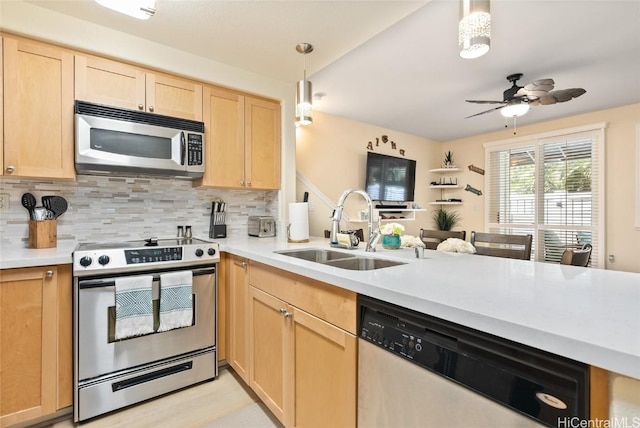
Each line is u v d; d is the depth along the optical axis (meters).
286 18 1.92
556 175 4.56
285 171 2.84
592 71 2.92
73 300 1.68
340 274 1.20
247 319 1.91
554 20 2.12
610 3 1.93
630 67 2.83
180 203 2.62
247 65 2.52
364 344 1.09
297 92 2.23
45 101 1.84
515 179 4.99
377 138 4.82
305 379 1.39
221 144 2.50
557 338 0.62
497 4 1.94
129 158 2.03
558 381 0.64
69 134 1.91
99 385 1.71
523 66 2.80
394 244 1.96
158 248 1.92
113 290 1.74
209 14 1.88
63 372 1.67
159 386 1.90
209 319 2.10
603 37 2.33
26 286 1.57
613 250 4.05
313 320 1.33
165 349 1.92
